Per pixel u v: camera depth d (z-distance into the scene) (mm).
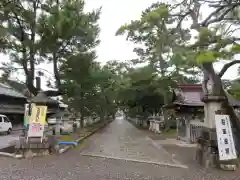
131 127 38000
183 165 8461
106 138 19219
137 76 14320
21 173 7105
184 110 15062
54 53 12344
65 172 7305
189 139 14906
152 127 26781
